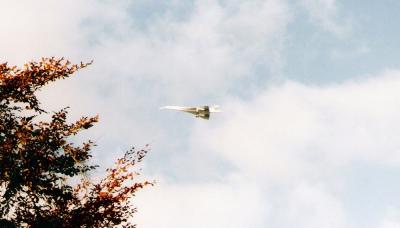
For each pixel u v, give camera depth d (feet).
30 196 73.72
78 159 76.38
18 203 73.41
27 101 71.05
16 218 73.51
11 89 68.69
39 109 73.72
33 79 70.79
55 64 73.00
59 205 77.25
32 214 74.23
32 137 73.41
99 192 77.41
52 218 75.72
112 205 76.38
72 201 78.33
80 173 79.82
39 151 72.54
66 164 77.77
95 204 74.84
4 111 71.41
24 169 72.02
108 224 77.36
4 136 71.82
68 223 73.20
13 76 70.13
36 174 72.13
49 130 74.49
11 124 71.05
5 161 69.72
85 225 74.13
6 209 71.72
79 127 78.64
